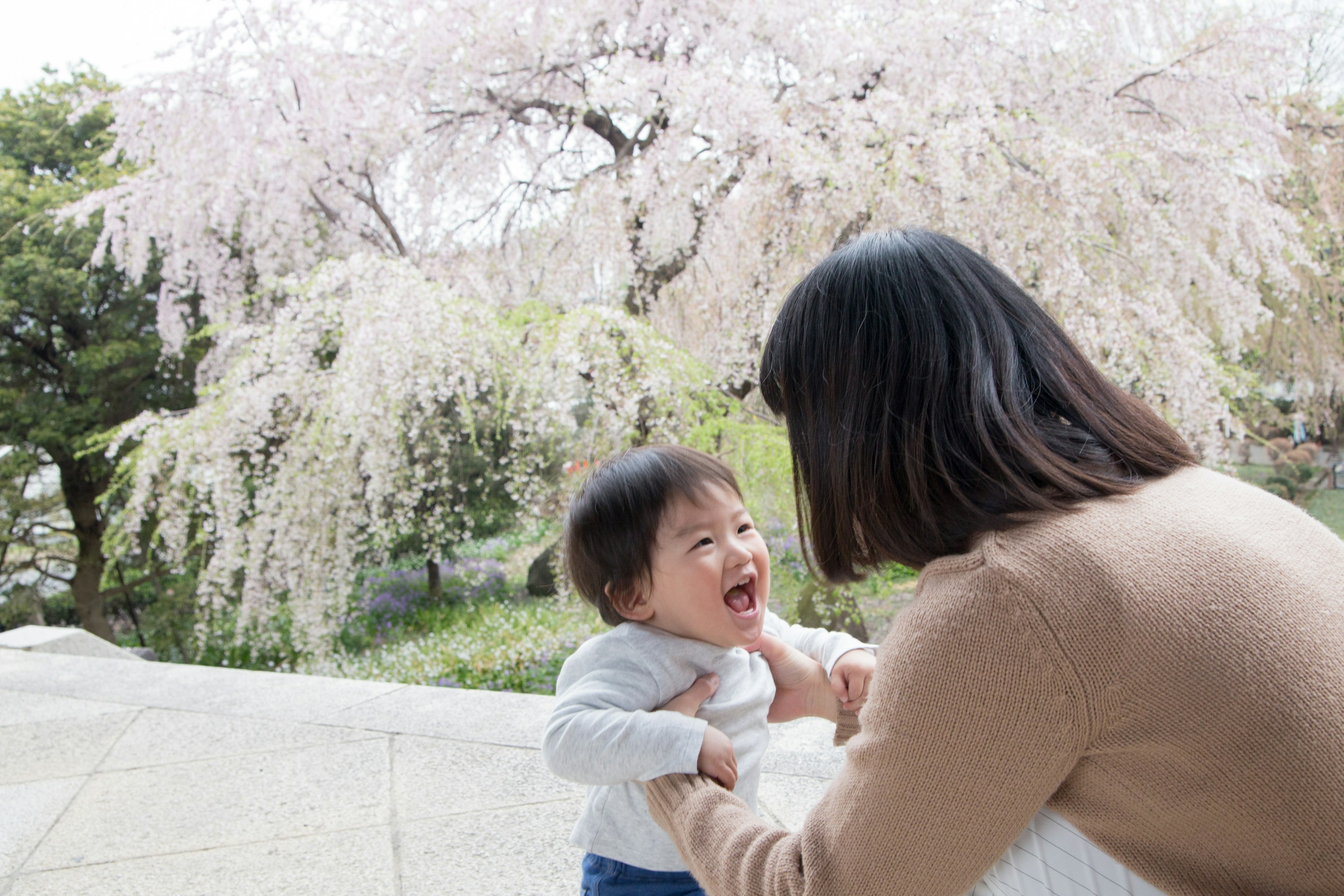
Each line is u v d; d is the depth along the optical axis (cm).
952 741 62
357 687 278
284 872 172
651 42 553
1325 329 589
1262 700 55
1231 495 70
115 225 629
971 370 69
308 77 590
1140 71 500
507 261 641
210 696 276
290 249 646
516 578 705
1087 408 73
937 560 68
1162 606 57
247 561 505
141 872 174
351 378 446
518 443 491
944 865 65
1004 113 489
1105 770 61
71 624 930
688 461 111
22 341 819
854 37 504
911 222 453
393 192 639
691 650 109
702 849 83
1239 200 463
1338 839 55
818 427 77
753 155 496
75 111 659
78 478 848
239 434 487
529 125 599
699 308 568
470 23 558
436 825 188
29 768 228
